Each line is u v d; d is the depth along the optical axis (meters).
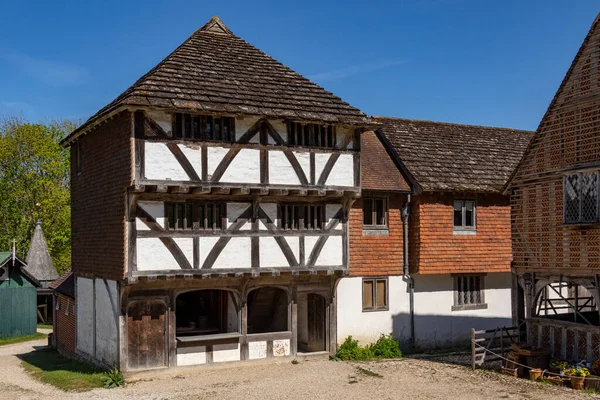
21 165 41.78
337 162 17.48
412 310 20.42
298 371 16.69
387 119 23.38
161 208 15.61
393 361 18.31
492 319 21.77
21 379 17.08
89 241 18.36
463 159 22.19
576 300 17.20
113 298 16.28
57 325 23.27
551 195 16.48
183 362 16.52
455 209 20.86
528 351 15.95
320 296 19.05
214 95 16.23
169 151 15.37
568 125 16.02
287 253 17.06
